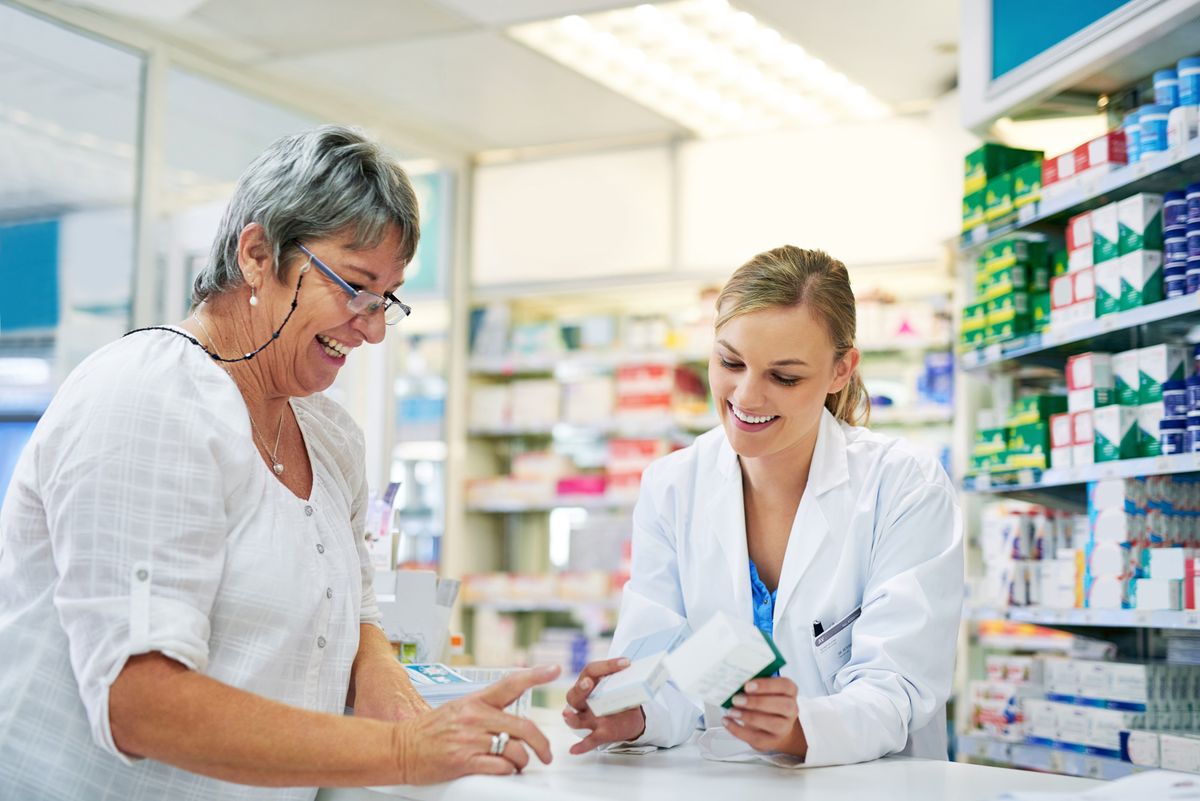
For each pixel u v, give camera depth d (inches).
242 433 59.8
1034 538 134.6
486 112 229.1
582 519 248.2
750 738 59.7
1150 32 112.0
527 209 250.2
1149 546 117.4
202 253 201.2
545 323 249.0
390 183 62.4
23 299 183.9
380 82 216.2
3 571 59.7
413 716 64.4
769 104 217.8
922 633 70.5
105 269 191.5
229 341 63.7
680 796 52.7
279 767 52.9
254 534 60.1
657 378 236.5
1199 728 121.0
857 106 217.0
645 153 239.9
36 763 57.4
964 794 54.2
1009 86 132.6
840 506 78.3
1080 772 119.4
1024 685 135.5
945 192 208.4
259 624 59.8
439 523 246.7
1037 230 132.8
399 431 252.2
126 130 194.1
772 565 82.2
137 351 59.8
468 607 249.1
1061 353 131.4
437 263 252.7
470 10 184.1
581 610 237.6
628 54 199.2
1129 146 116.8
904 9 175.5
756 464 80.0
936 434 213.2
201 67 203.3
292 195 60.4
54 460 56.9
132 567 54.6
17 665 58.1
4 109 181.2
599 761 65.3
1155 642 127.3
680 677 57.4
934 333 212.8
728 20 183.6
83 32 187.2
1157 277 115.0
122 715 52.9
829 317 72.4
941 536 75.5
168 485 56.3
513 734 55.5
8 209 182.4
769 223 227.1
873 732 64.8
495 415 249.6
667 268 235.6
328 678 64.5
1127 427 117.3
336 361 64.9
